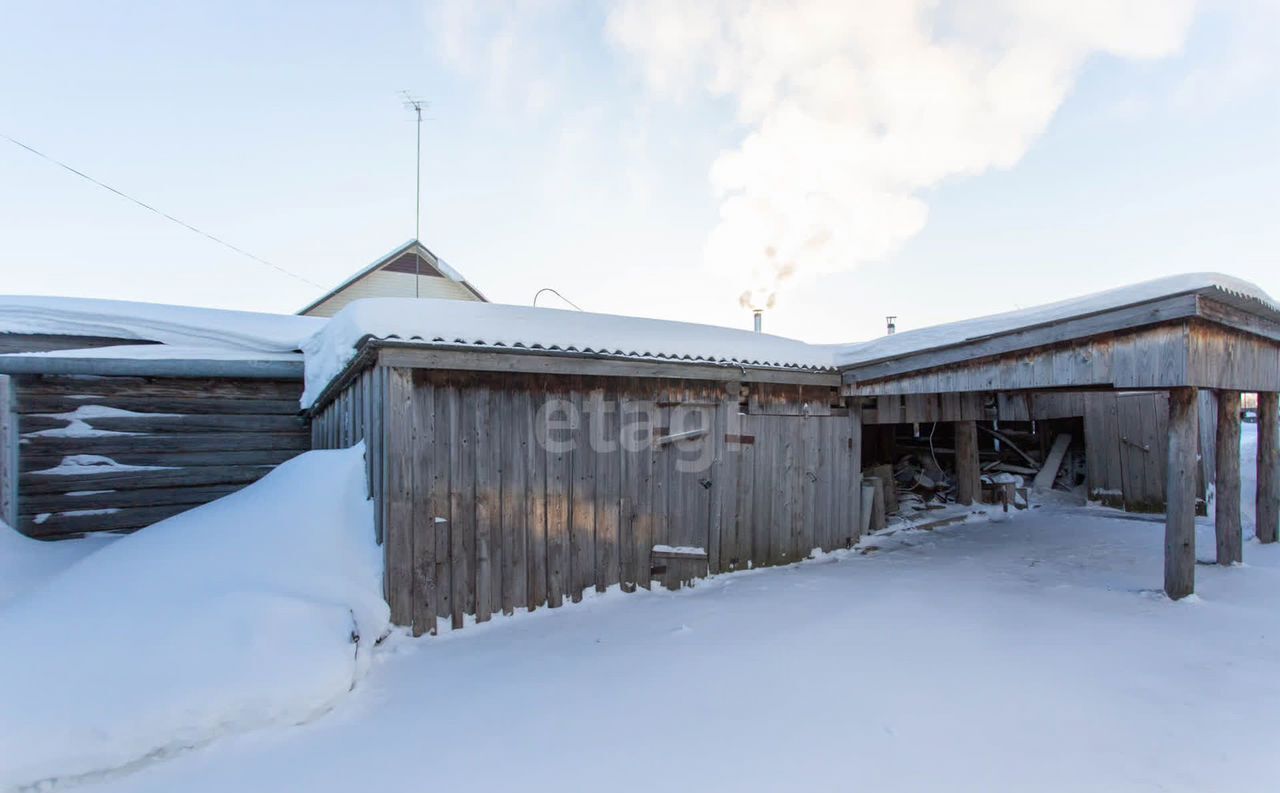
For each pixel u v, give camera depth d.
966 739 2.43
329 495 3.90
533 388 4.30
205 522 3.86
